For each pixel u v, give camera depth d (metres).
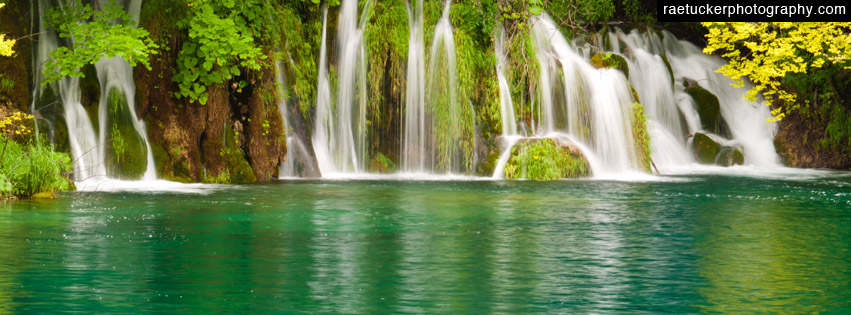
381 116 25.30
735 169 30.33
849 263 10.88
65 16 20.69
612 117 26.78
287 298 8.88
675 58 35.06
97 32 19.95
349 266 10.52
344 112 25.22
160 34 21.56
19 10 20.50
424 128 25.17
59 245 11.82
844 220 15.09
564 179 24.19
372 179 23.48
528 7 24.78
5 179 17.16
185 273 10.05
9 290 9.12
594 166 25.89
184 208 16.09
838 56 26.56
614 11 35.28
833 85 32.22
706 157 31.70
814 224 14.53
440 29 25.30
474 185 21.78
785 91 31.88
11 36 20.30
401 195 18.94
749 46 27.22
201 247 11.77
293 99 24.36
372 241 12.40
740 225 14.37
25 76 20.34
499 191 20.12
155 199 17.55
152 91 21.69
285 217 14.96
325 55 25.30
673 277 9.98
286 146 23.52
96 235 12.70
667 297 8.99
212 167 22.08
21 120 19.91
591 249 11.84
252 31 22.30
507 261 10.91
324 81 25.25
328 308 8.51
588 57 31.88
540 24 27.44
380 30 25.12
